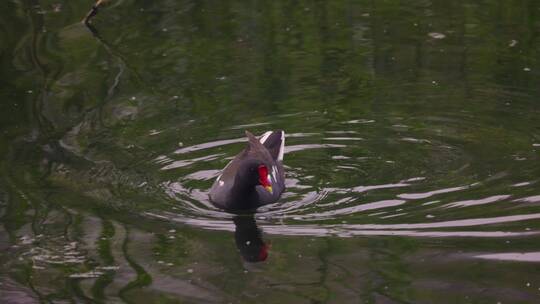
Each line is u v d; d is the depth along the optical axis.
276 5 18.81
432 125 13.76
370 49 16.53
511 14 17.88
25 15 18.39
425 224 10.85
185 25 17.80
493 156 12.68
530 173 12.06
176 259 10.24
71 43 16.95
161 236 10.83
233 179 11.84
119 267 10.07
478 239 10.40
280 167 12.55
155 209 11.56
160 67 15.92
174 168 12.69
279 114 14.20
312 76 15.52
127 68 15.86
